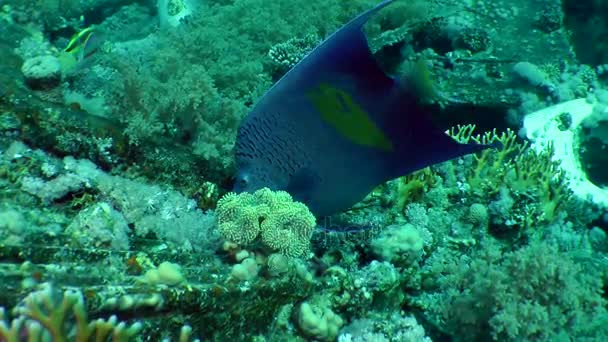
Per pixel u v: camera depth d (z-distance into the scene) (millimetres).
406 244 3480
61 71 3752
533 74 6383
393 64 6984
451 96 6285
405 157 2594
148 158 3377
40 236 2373
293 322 2834
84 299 1829
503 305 3102
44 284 1772
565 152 5746
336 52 2371
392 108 2434
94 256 2326
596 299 3217
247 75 4422
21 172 2826
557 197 4840
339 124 2518
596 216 5367
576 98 6480
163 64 4102
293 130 2580
